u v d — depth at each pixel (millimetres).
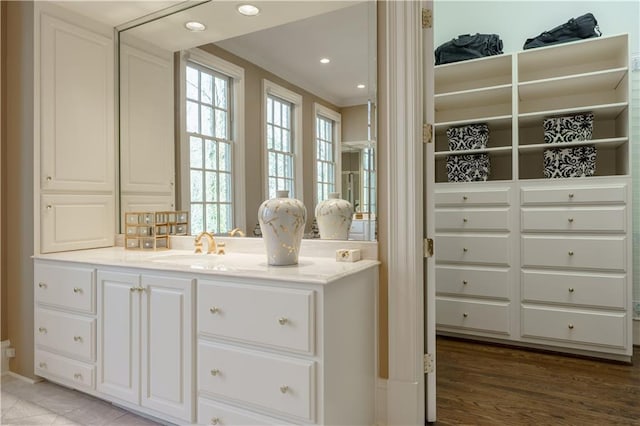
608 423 1929
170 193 2588
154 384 1878
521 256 2936
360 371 1775
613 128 3031
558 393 2244
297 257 1862
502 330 3002
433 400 1946
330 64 2084
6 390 2312
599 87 2975
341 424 1611
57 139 2447
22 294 2439
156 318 1870
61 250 2467
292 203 1842
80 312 2154
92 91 2629
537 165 3271
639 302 2928
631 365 2625
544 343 2889
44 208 2387
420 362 1889
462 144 3236
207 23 2451
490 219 3037
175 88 2566
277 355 1571
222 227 2420
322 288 1478
